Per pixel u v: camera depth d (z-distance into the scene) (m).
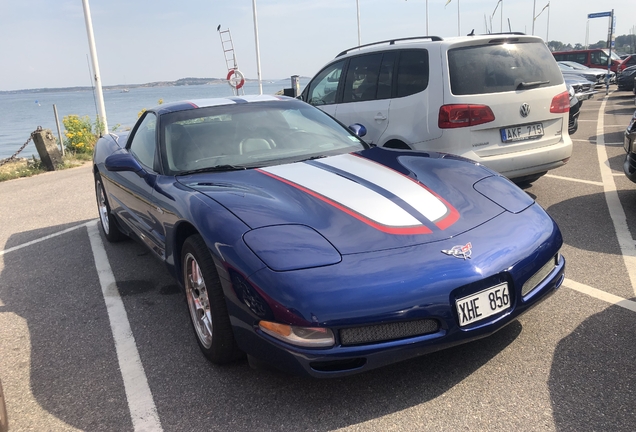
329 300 2.16
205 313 2.82
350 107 5.93
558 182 6.44
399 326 2.24
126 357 3.03
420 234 2.46
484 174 3.19
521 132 5.00
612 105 16.86
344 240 2.40
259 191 2.87
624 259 3.89
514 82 4.93
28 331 3.49
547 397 2.33
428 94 4.99
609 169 6.98
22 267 4.86
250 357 2.46
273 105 4.08
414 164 3.27
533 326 2.97
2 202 8.12
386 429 2.21
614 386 2.37
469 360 2.68
